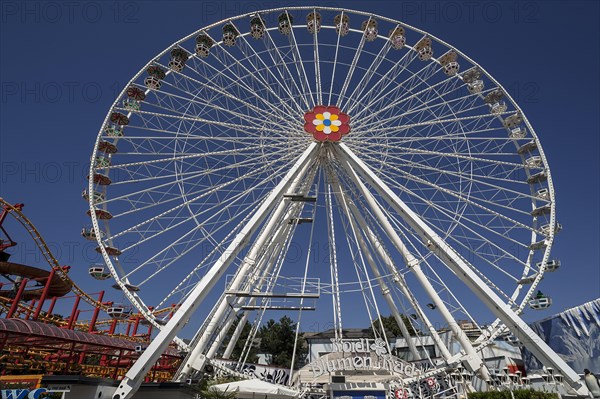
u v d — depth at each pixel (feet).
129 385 62.75
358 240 98.84
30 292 121.19
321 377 82.02
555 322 95.66
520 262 84.94
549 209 93.56
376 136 95.66
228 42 101.91
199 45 99.14
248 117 92.27
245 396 76.43
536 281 85.35
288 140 94.48
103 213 85.35
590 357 86.12
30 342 90.27
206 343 77.41
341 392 76.84
